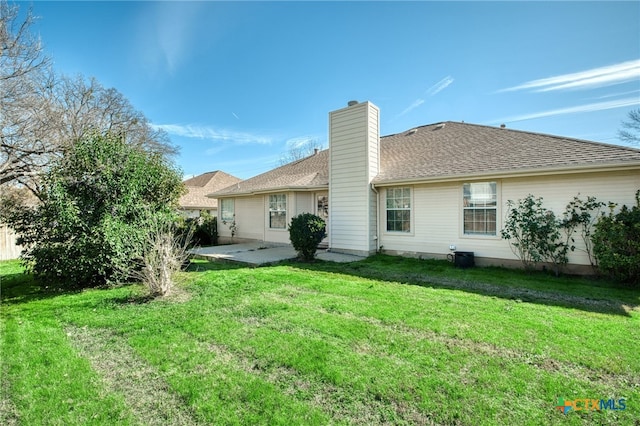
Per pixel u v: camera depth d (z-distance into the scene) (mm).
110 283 6645
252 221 15141
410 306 4965
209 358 3330
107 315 4746
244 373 3021
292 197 12859
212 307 5016
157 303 5289
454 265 8547
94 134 7453
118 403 2592
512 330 3949
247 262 9305
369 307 4922
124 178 7027
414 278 7109
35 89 13516
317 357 3297
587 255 7219
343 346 3566
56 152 13977
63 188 6477
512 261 8211
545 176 7723
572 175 7387
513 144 9383
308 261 9445
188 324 4273
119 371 3113
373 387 2758
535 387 2738
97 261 6523
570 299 5398
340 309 4848
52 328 4285
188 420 2389
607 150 7281
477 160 9094
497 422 2316
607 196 7016
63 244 6512
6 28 11883
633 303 5156
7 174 13602
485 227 8656
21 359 3365
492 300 5309
